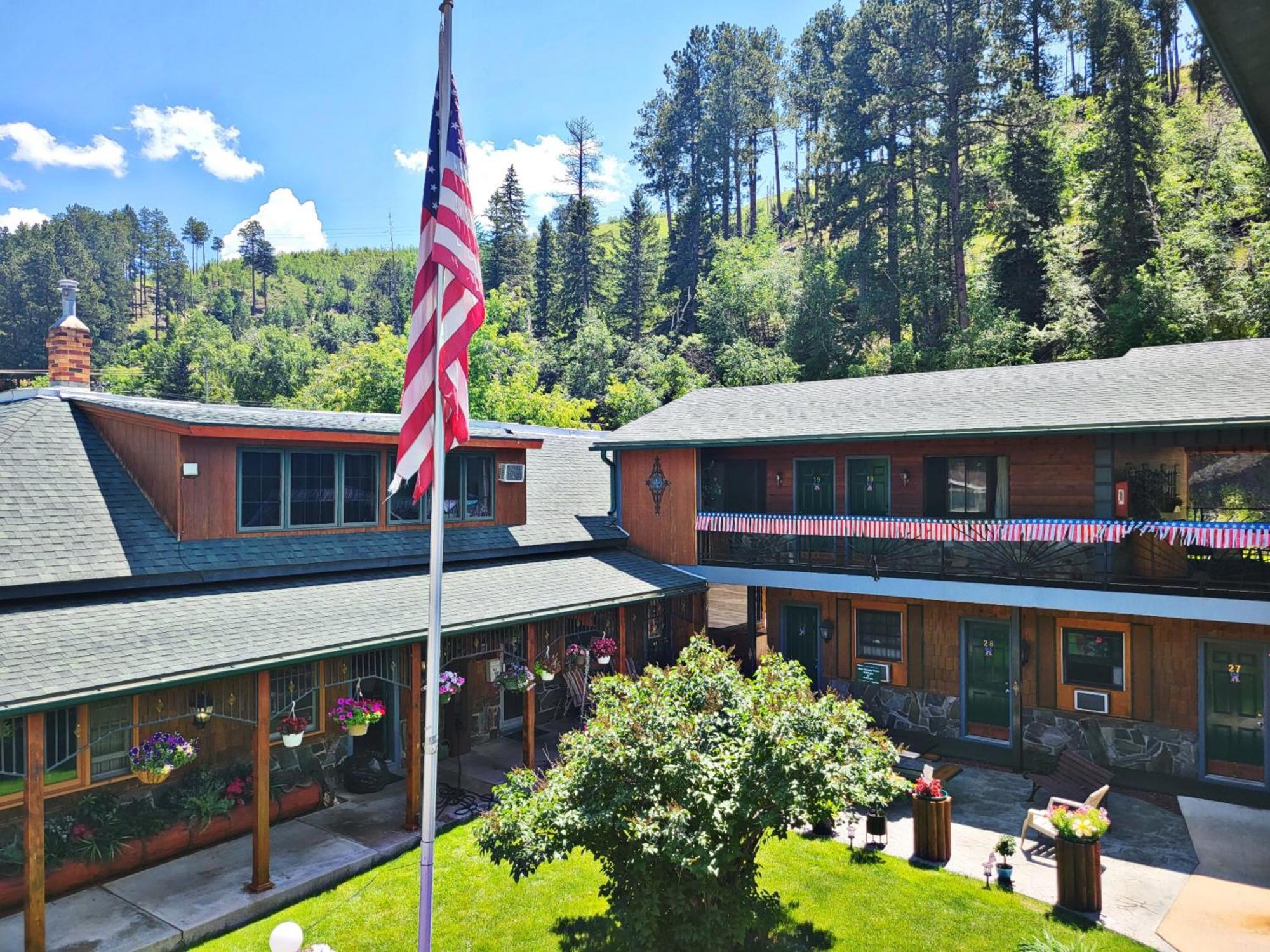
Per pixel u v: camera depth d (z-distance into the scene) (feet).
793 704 25.99
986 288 121.19
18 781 31.63
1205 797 42.68
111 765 34.40
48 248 320.70
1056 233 118.11
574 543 57.62
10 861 31.01
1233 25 8.03
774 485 60.95
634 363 165.99
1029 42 175.63
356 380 139.54
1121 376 52.49
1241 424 38.99
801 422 56.54
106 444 42.27
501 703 53.36
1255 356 51.08
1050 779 42.37
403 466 24.16
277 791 39.14
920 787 35.60
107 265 381.81
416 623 38.19
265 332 252.62
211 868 34.04
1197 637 45.06
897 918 30.22
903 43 132.36
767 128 229.04
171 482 38.93
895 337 131.75
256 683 36.63
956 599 48.29
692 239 194.49
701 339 165.89
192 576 37.42
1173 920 30.22
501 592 45.52
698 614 62.54
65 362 48.73
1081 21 159.53
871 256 133.28
